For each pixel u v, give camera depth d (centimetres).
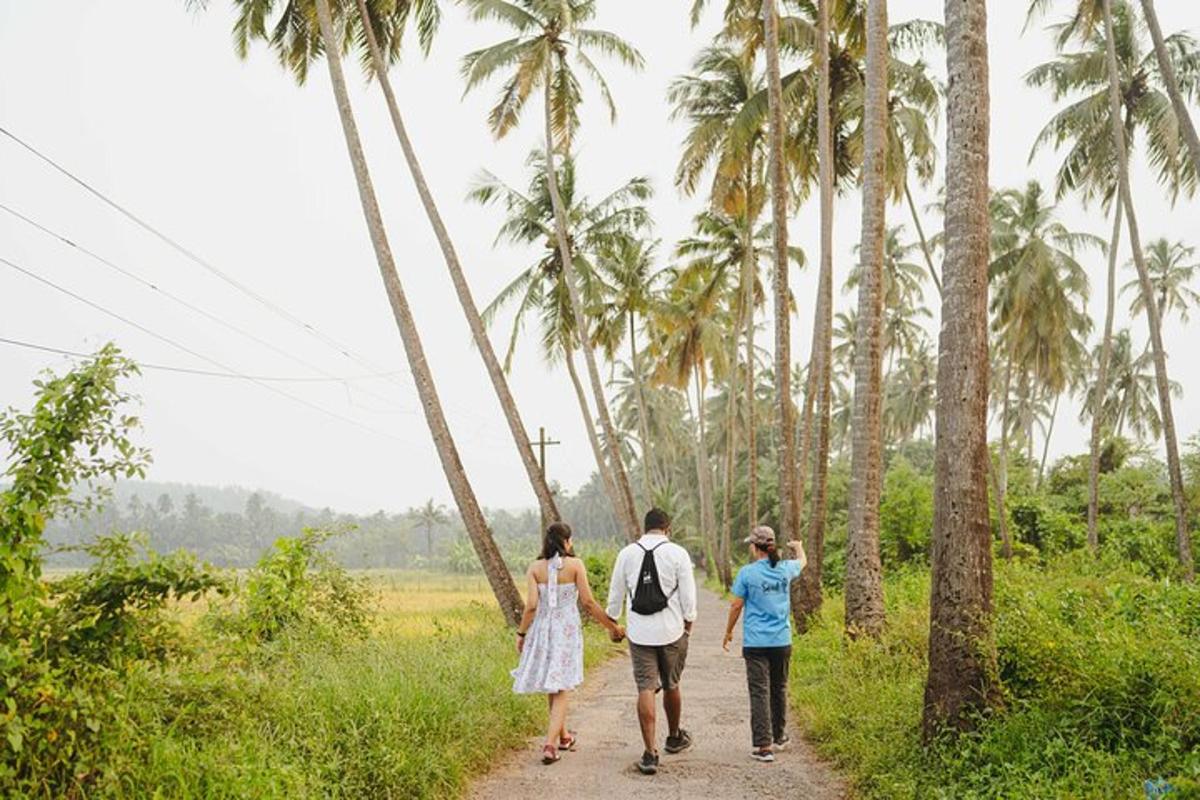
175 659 498
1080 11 2505
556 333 2889
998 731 572
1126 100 2667
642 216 2717
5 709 374
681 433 7231
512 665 1019
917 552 2619
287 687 644
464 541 9056
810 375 2284
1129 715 550
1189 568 2261
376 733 605
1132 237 2381
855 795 601
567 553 728
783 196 1752
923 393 5881
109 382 426
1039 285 3488
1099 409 2753
